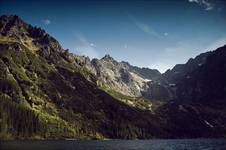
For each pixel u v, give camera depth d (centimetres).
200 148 18500
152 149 18088
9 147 16950
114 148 18825
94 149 17388
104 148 18612
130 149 17925
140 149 18050
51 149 16038
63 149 16400
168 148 19050
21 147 17138
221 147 19388
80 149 16975
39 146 18562
